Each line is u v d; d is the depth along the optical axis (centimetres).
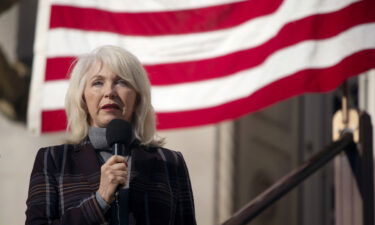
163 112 1234
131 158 767
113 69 772
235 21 1230
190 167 1942
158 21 1272
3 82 1969
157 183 765
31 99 1275
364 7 1140
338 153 1145
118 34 1279
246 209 1022
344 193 1177
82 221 709
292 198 2008
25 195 1977
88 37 1286
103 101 765
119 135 732
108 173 700
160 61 1255
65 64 1280
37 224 735
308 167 1107
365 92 1573
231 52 1221
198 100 1230
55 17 1289
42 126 1266
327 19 1154
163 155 788
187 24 1257
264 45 1197
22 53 1980
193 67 1241
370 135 1173
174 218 774
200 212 1927
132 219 746
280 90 1164
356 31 1138
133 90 777
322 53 1149
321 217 2014
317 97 2069
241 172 1948
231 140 1945
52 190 748
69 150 770
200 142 1944
